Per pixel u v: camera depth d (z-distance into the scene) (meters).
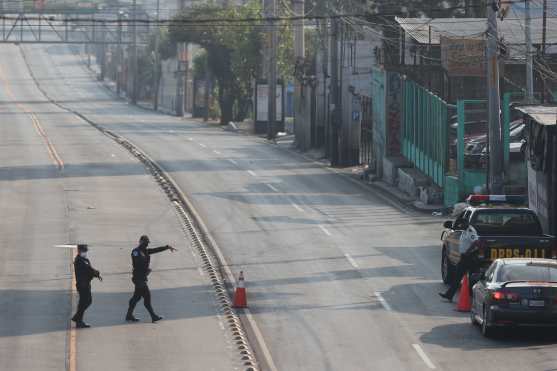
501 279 69.75
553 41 158.00
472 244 82.25
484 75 146.00
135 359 65.75
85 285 75.12
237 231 122.88
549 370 61.28
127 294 87.81
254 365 64.56
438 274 97.06
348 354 67.50
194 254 107.81
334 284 92.62
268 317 79.81
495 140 112.19
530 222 87.62
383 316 79.31
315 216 134.75
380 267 100.75
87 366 63.75
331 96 194.88
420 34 166.88
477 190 124.69
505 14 124.94
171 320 77.94
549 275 69.69
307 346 70.12
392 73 169.88
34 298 86.38
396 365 64.00
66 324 76.38
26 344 69.81
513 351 66.69
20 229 123.12
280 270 99.69
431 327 75.06
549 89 151.38
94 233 120.50
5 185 161.50
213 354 67.31
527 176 120.56
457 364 63.56
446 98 165.75
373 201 149.75
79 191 155.25
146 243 77.94
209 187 161.25
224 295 87.75
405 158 168.25
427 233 121.50
